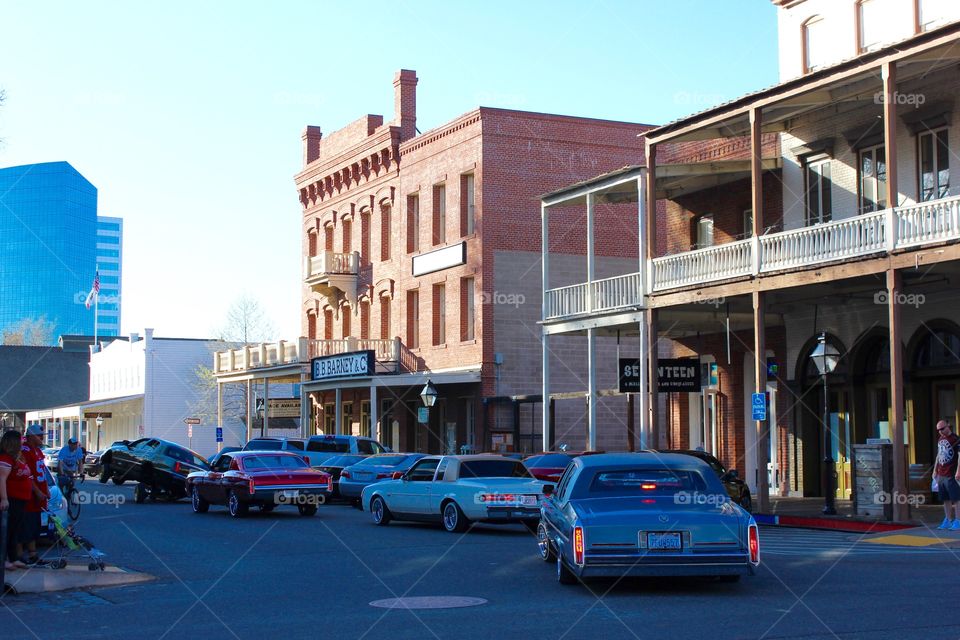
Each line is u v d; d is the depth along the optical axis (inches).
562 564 532.4
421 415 1523.1
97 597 532.4
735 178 1247.5
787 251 1008.2
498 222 1637.6
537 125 1665.8
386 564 644.1
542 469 1012.5
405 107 1889.8
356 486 1214.3
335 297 2097.7
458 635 402.6
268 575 601.9
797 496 1200.2
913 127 1030.4
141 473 1349.7
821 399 1195.9
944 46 858.1
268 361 2126.0
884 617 424.2
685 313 1220.5
